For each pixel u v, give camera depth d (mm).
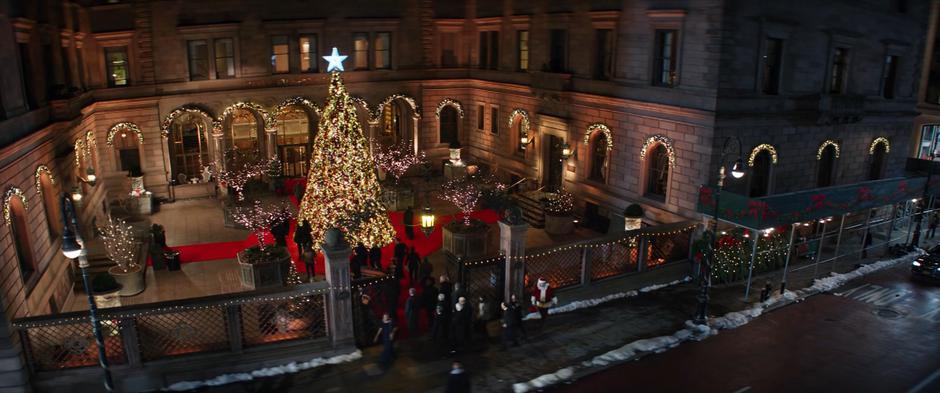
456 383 15344
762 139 27938
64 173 25672
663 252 26344
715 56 25594
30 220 20672
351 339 19594
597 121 32188
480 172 41688
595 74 32281
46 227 22391
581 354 19938
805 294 25016
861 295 25094
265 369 18656
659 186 29734
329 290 19016
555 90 33812
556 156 36156
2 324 16453
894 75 33750
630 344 20422
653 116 28734
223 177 37156
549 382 18125
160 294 24656
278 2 37438
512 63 38281
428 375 18547
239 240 30875
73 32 30594
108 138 34656
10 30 20344
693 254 26672
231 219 32688
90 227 28875
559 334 21328
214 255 28875
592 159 33375
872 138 33312
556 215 32156
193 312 19812
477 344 20516
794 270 27391
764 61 27109
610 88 31125
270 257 24922
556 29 34594
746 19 25875
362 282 19766
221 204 36344
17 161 19750
